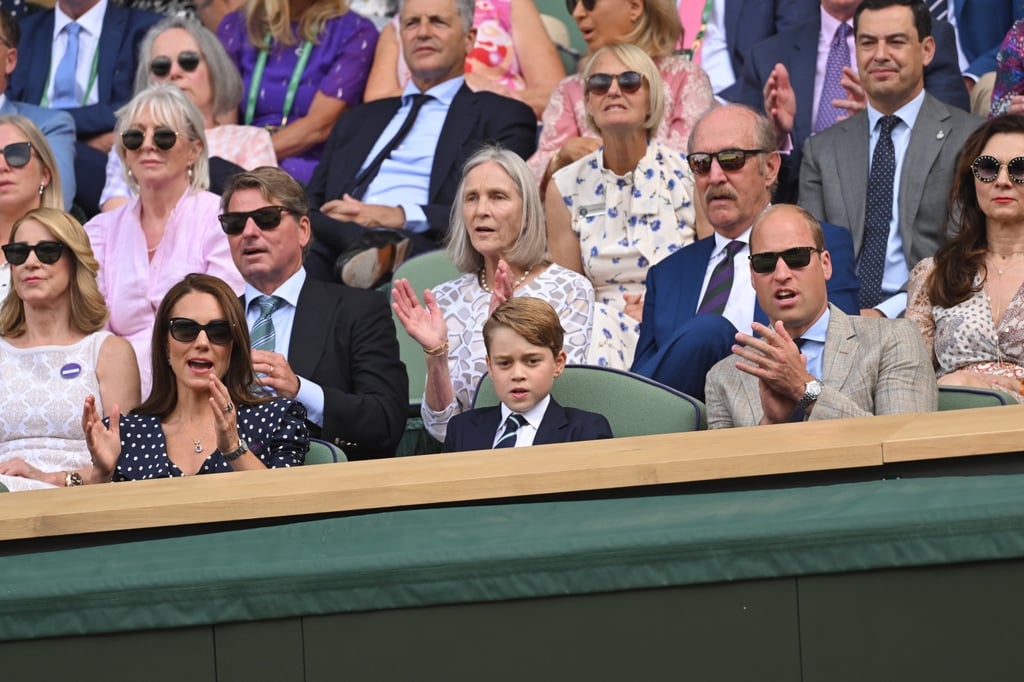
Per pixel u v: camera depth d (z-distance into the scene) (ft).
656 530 25.02
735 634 24.71
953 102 65.05
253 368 48.03
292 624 25.84
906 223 60.59
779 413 44.37
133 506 30.12
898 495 25.55
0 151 62.59
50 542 30.71
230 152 72.23
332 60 77.61
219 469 44.37
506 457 33.17
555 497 30.01
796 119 70.03
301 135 75.92
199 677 26.11
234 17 79.36
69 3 80.79
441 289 57.16
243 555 26.73
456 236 56.90
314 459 45.19
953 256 53.52
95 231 63.82
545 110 71.97
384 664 25.55
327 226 67.46
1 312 53.83
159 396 46.37
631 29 68.69
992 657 23.93
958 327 52.80
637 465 29.30
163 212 63.31
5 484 46.93
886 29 60.90
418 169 70.74
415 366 61.57
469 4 72.08
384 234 65.98
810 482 29.32
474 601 25.30
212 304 45.75
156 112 62.64
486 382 49.52
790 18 74.43
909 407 45.03
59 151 74.18
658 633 24.94
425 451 58.70
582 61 71.00
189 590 25.93
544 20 82.12
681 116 66.54
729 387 47.21
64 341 53.31
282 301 55.26
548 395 46.32
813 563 24.36
